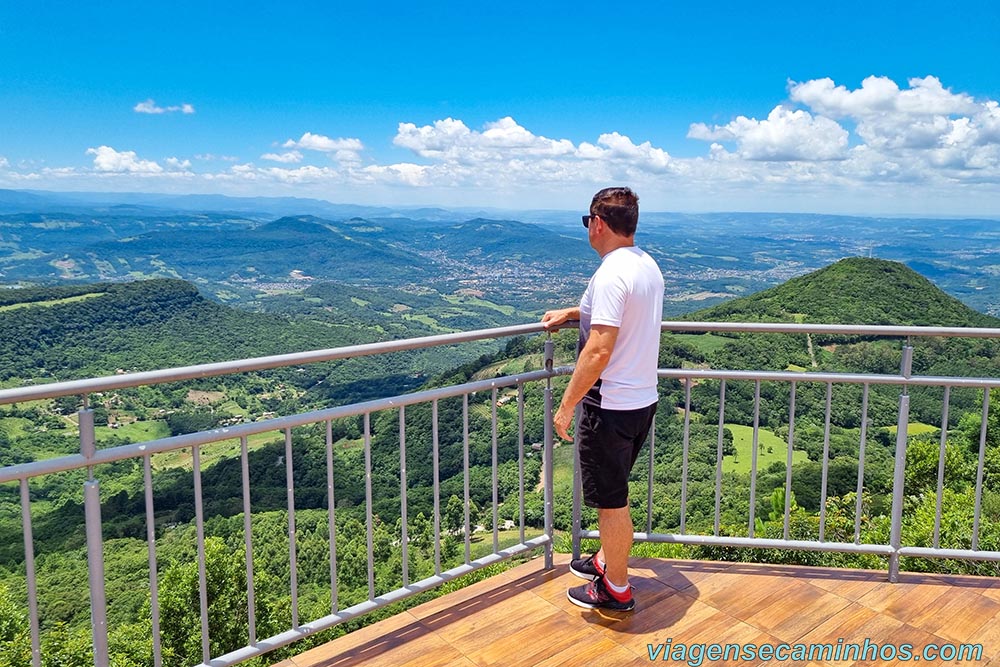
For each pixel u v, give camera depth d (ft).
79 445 5.82
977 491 8.80
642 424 7.65
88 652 22.04
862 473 8.92
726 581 8.82
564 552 10.22
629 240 7.69
